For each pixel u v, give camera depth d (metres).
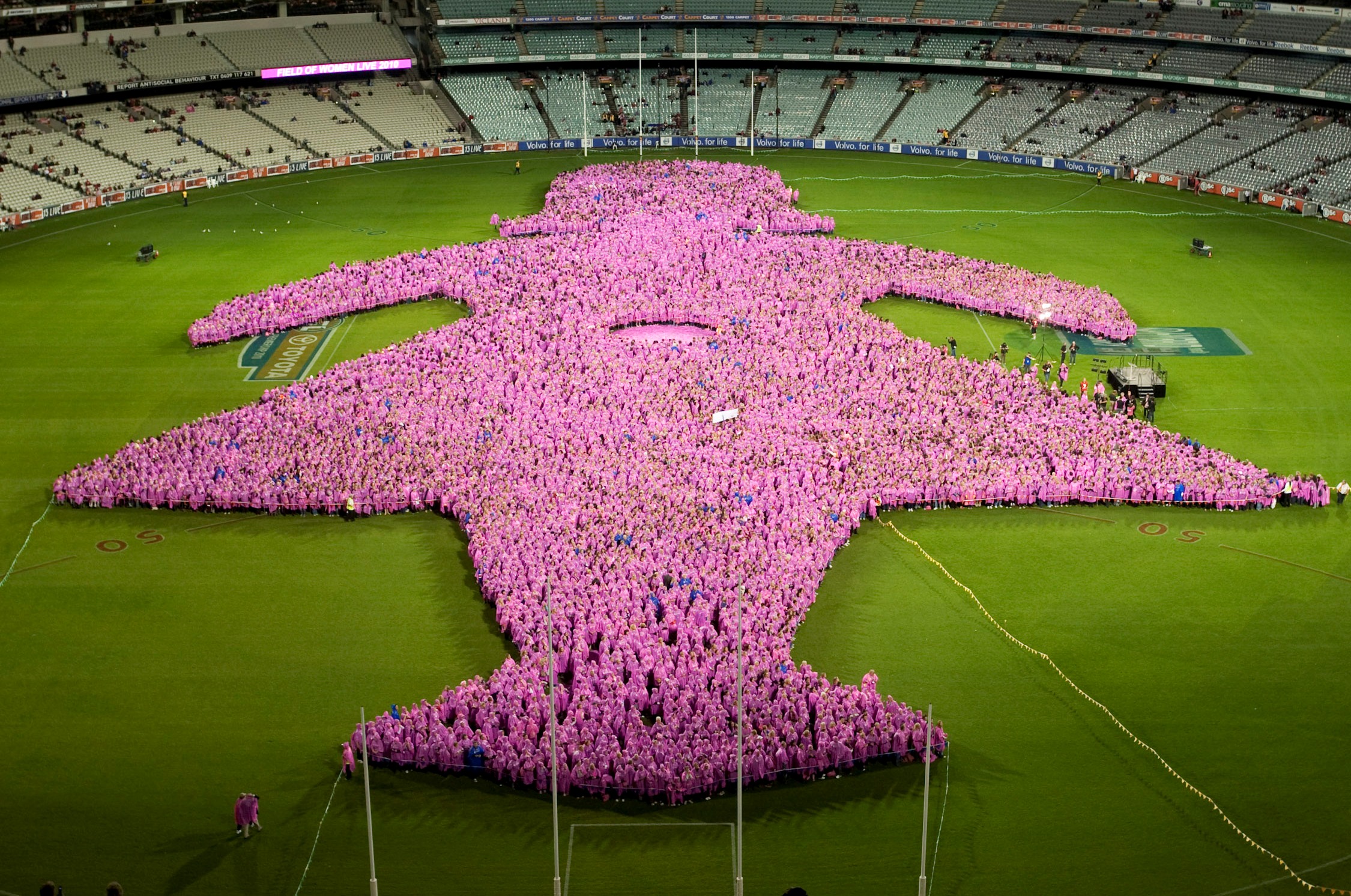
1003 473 94.06
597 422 100.94
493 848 60.34
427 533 90.69
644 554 81.81
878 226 165.62
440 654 76.06
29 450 103.38
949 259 143.12
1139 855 59.59
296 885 57.84
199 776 65.44
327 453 96.94
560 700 68.81
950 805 63.16
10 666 74.81
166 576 84.88
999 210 173.75
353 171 196.25
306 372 118.88
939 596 82.62
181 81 197.38
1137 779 64.94
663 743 64.38
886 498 93.19
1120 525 91.56
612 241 147.50
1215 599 81.69
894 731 65.94
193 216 171.75
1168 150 189.50
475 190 183.62
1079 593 82.69
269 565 86.38
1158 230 164.25
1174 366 119.75
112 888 49.72
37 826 61.53
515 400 105.44
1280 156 179.62
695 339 120.75
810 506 89.25
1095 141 196.25
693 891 57.47
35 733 68.75
